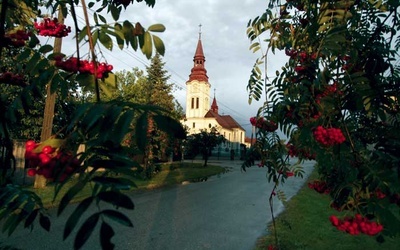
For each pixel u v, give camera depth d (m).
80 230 0.68
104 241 0.67
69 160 0.81
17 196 1.08
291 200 9.29
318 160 2.14
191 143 26.27
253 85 2.90
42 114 11.18
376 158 1.65
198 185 12.88
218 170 21.67
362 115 2.14
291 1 2.59
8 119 1.49
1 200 1.05
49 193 7.82
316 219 6.62
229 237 5.42
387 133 1.92
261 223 6.43
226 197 9.84
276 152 2.89
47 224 1.04
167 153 16.17
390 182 1.51
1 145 1.31
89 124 0.79
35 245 4.57
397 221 1.48
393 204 1.61
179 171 18.78
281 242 4.94
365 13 2.28
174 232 5.65
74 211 0.72
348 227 1.80
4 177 1.27
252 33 2.82
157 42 1.36
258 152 2.97
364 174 1.63
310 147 2.25
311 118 2.22
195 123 48.34
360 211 1.75
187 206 8.13
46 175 0.89
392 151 1.75
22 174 9.45
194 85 49.19
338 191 1.93
